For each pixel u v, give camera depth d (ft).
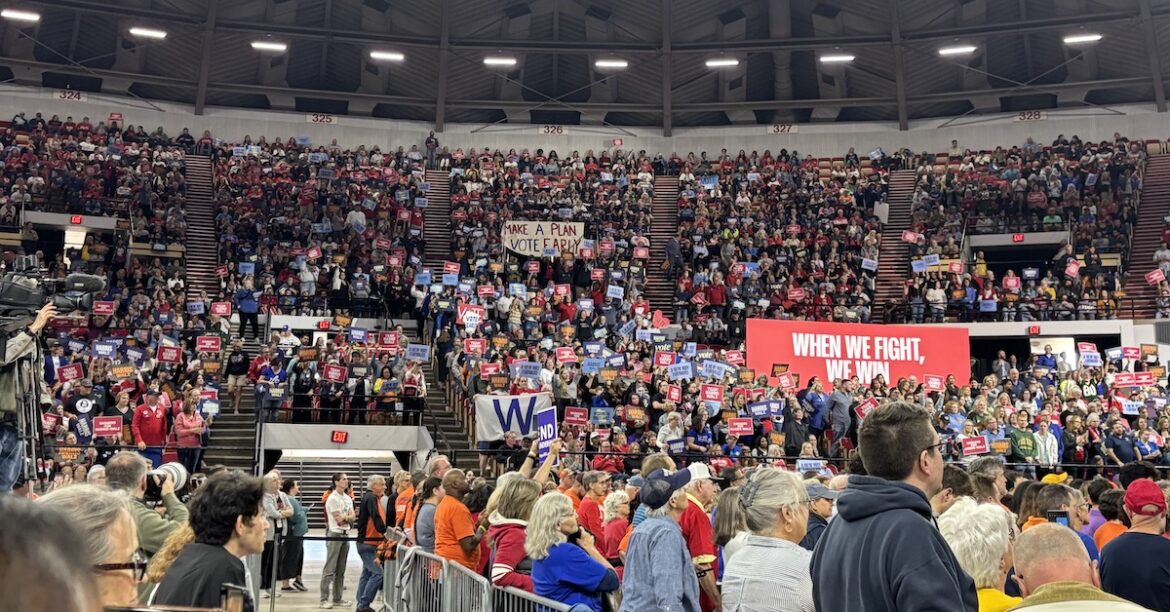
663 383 66.74
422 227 110.93
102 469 24.41
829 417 65.41
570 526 18.62
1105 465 55.93
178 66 119.96
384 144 126.72
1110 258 103.76
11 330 19.12
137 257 100.12
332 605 38.32
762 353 76.38
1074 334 94.58
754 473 14.56
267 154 117.60
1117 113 120.26
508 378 64.95
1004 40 118.32
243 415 70.74
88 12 108.88
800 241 107.34
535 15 119.96
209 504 12.02
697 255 106.01
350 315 94.53
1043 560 10.64
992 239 110.32
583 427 60.34
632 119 129.90
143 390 61.82
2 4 109.60
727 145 128.88
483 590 20.18
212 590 11.43
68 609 3.15
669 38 118.73
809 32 120.98
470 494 26.76
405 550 29.53
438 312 83.51
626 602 15.90
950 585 9.44
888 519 10.05
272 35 115.96
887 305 98.99
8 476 18.89
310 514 71.20
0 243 98.48
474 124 128.88
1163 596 14.24
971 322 96.99
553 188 116.88
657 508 16.49
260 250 98.78
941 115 127.34
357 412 68.90
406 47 119.96
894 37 115.75
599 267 102.63
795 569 13.44
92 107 118.42
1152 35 110.73
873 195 116.67
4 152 105.70
